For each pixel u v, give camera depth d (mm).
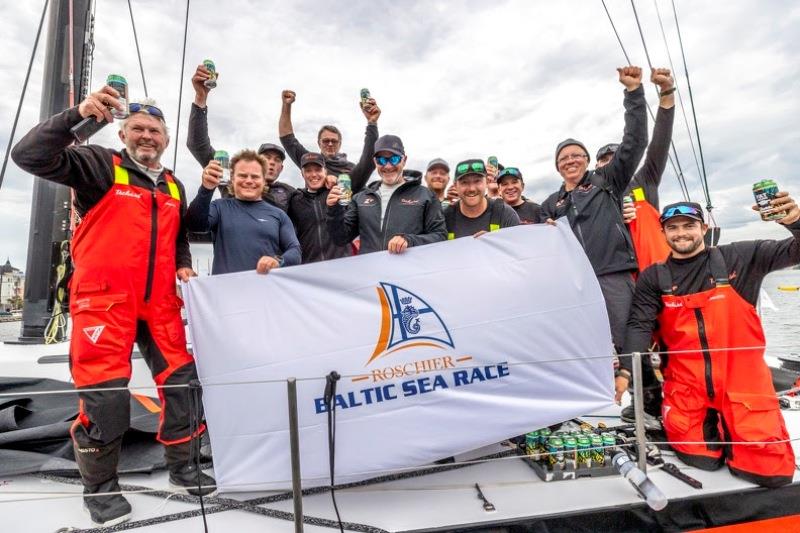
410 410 2119
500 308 2283
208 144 3418
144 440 2498
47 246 3865
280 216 2756
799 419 2705
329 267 2217
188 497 2047
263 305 2135
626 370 2561
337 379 1905
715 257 2385
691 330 2385
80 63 4051
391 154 3004
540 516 1891
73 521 1900
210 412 2031
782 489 2105
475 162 3111
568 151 3391
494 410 2191
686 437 2334
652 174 3547
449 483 2188
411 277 2256
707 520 2027
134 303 2061
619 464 2064
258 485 1988
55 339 3746
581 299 2369
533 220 4074
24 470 2166
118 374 1967
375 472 2039
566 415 2252
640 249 3525
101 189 2031
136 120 2145
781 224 2211
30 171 1836
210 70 3262
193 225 2355
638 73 3078
